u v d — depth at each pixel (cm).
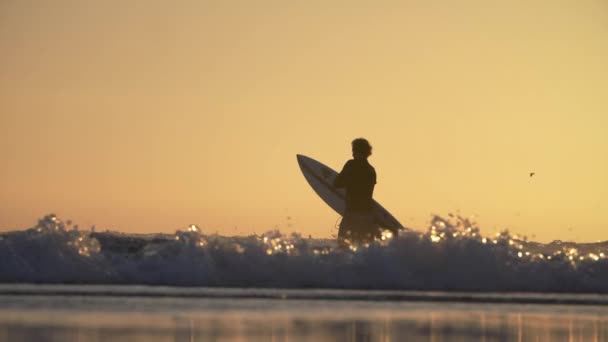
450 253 4912
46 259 4747
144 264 4772
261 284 4788
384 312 3828
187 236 4881
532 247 7938
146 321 3447
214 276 4772
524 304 4281
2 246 4750
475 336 3325
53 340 3062
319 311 3803
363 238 5934
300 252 4916
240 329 3325
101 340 3094
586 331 3488
